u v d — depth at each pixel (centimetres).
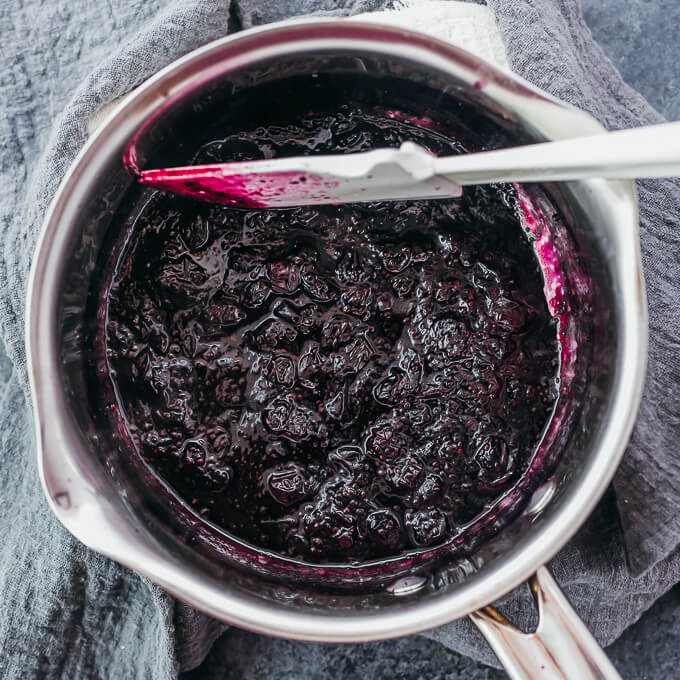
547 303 43
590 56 52
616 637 53
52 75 52
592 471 40
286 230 43
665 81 57
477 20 50
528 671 39
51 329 40
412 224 43
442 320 43
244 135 43
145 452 43
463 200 43
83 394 42
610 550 50
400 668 54
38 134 52
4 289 50
